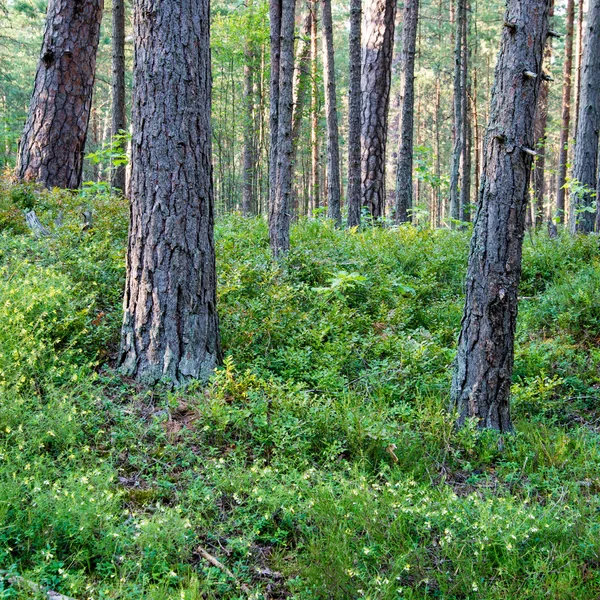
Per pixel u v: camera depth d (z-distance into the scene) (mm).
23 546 3414
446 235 11812
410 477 4555
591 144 13719
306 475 4203
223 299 6867
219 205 29609
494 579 3596
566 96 20312
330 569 3520
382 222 13289
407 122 14570
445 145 41375
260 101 26875
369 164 13844
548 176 43250
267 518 3896
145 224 5496
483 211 5215
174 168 5469
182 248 5523
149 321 5508
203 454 4668
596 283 8320
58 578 3262
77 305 5918
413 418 5379
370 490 4242
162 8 5371
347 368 6293
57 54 10406
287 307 6902
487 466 5031
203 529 3896
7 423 4238
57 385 5066
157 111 5434
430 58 31734
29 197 9023
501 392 5359
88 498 3666
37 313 5590
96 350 5738
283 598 3496
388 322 7387
